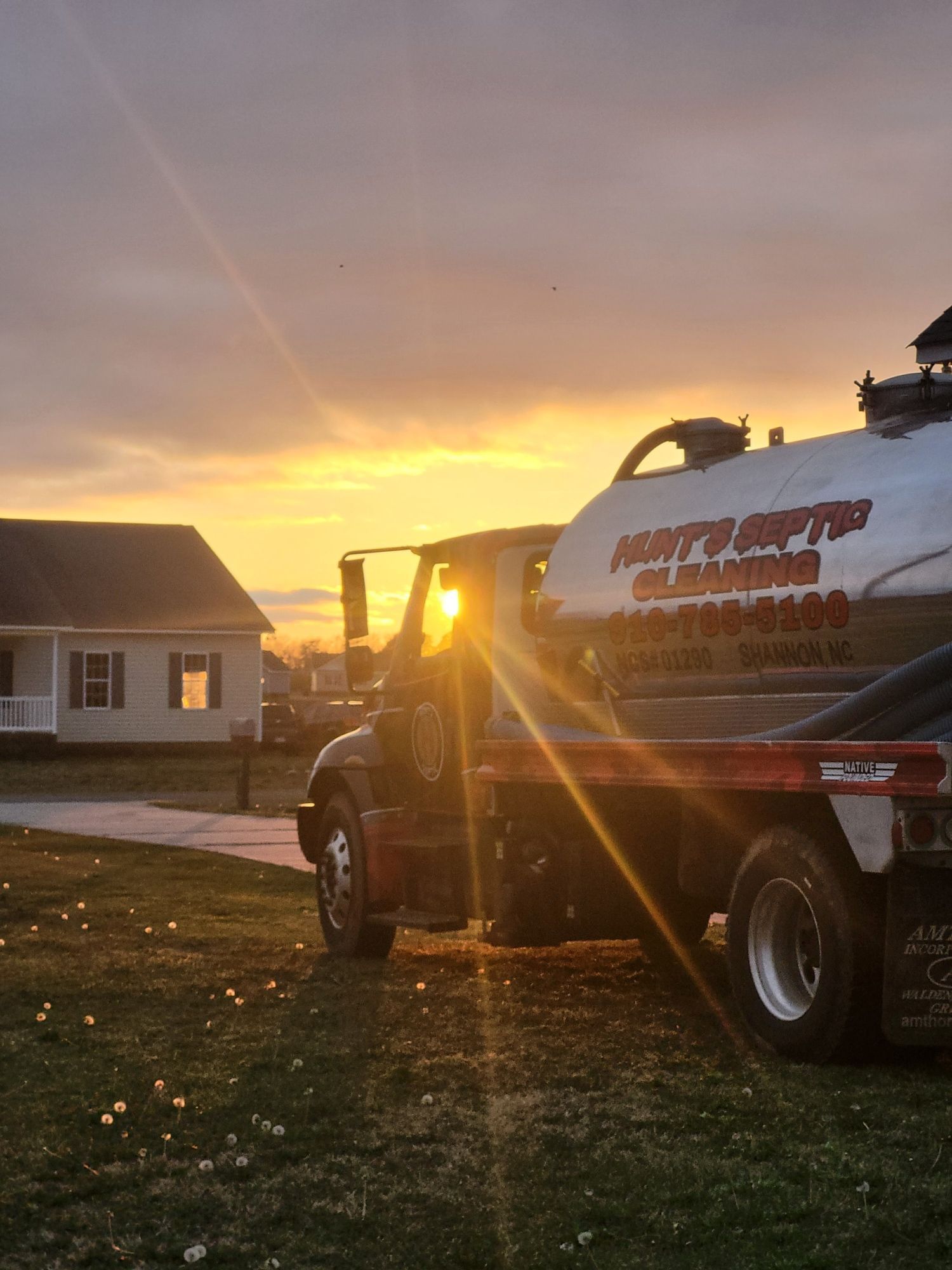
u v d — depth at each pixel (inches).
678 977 384.8
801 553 301.7
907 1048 279.7
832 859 278.7
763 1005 293.4
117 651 1764.3
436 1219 199.5
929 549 275.7
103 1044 305.3
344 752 442.3
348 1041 307.9
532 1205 203.6
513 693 394.9
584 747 339.3
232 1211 203.3
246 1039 310.3
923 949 266.1
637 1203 202.8
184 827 890.7
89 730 1755.7
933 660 270.4
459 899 397.1
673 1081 269.0
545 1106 253.6
